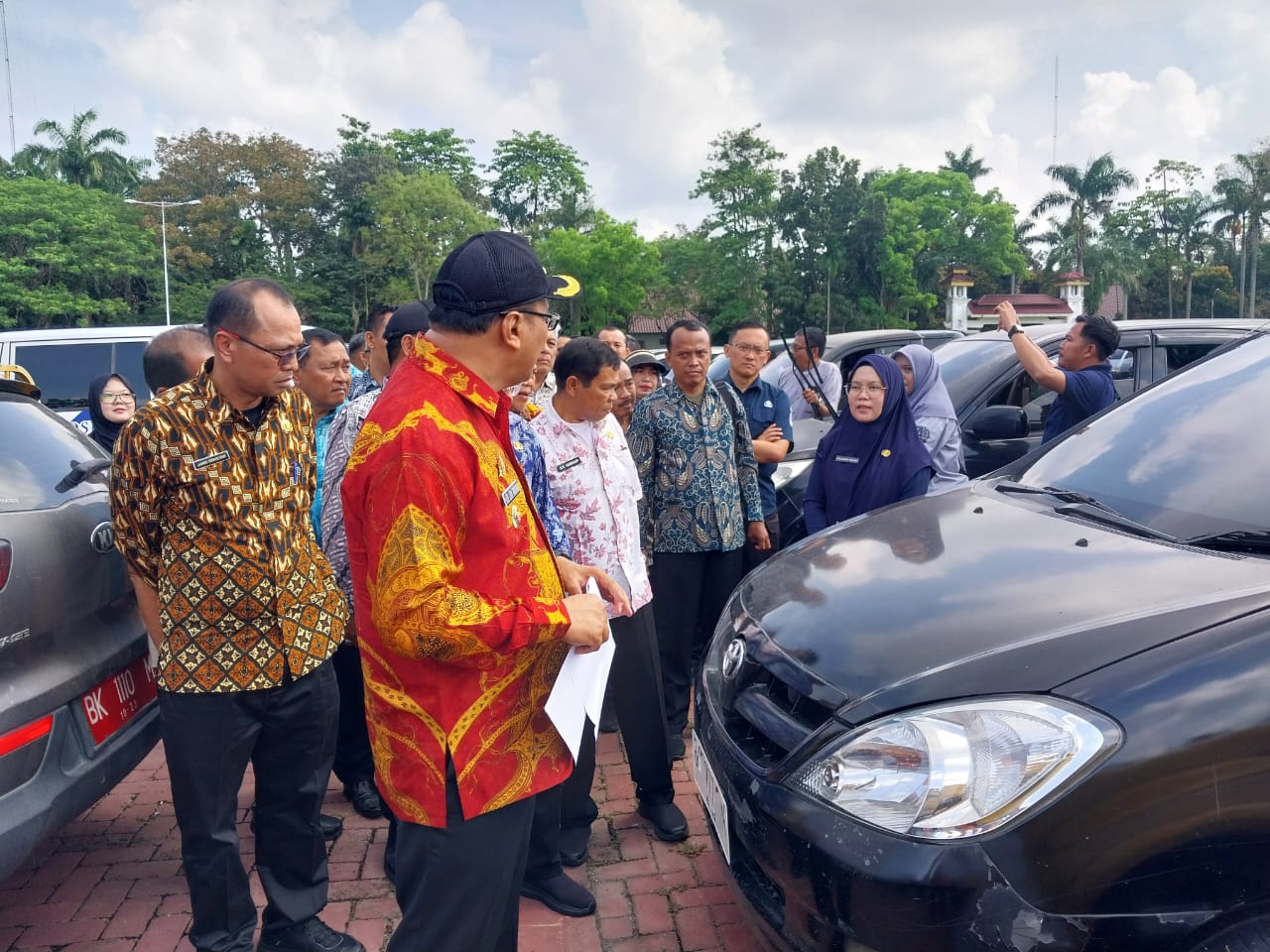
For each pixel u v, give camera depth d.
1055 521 2.53
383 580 1.54
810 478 4.05
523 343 1.71
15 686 2.35
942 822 1.71
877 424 3.79
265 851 2.56
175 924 2.79
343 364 3.38
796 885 1.88
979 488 3.01
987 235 69.00
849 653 2.08
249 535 2.31
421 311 2.99
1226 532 2.25
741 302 56.16
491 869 1.73
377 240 54.09
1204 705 1.67
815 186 54.19
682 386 3.63
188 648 2.30
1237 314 60.78
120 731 2.76
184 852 2.41
